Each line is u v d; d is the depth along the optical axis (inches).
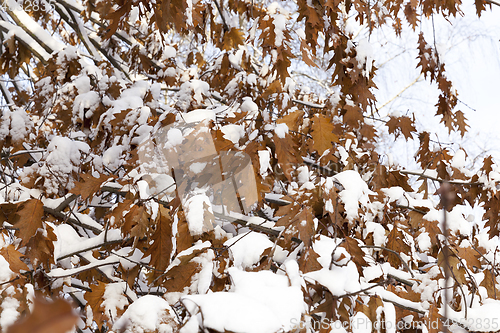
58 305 8.8
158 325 45.6
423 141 111.7
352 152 104.9
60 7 142.5
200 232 57.9
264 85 121.7
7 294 52.4
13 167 106.1
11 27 121.3
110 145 92.7
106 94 102.3
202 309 38.8
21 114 92.1
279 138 68.5
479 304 70.5
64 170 78.9
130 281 70.3
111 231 76.9
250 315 38.1
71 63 106.6
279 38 79.9
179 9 73.5
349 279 56.2
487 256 88.2
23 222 68.6
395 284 80.0
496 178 89.0
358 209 70.4
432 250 81.5
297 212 64.8
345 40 89.8
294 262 49.3
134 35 147.9
